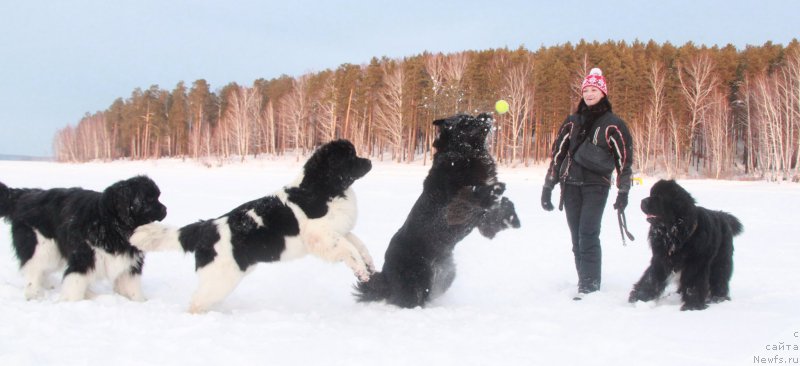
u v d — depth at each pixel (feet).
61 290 15.72
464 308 14.85
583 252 16.72
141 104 238.89
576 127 17.37
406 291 15.57
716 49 164.45
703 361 9.91
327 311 15.14
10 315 13.30
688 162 138.82
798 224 33.40
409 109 147.54
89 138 279.49
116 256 15.75
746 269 19.66
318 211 14.93
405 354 10.66
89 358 10.32
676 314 13.51
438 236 15.53
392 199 48.73
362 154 166.91
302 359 10.37
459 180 15.24
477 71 147.23
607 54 142.61
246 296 16.79
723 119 134.51
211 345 11.18
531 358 10.35
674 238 14.52
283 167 148.66
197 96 218.18
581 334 11.85
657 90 136.77
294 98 187.32
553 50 164.14
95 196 16.30
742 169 142.10
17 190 17.34
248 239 14.71
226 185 65.00
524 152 148.77
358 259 14.51
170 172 109.60
